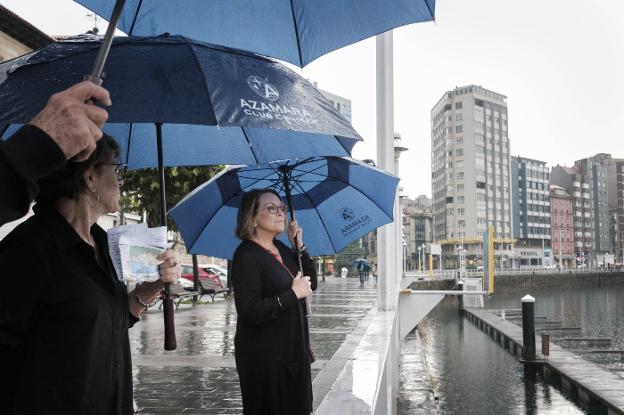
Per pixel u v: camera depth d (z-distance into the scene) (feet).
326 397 13.48
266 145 11.57
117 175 6.10
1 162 3.64
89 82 4.13
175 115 6.45
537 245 533.55
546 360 67.51
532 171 532.73
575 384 55.42
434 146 559.38
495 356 82.28
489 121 506.48
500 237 500.33
